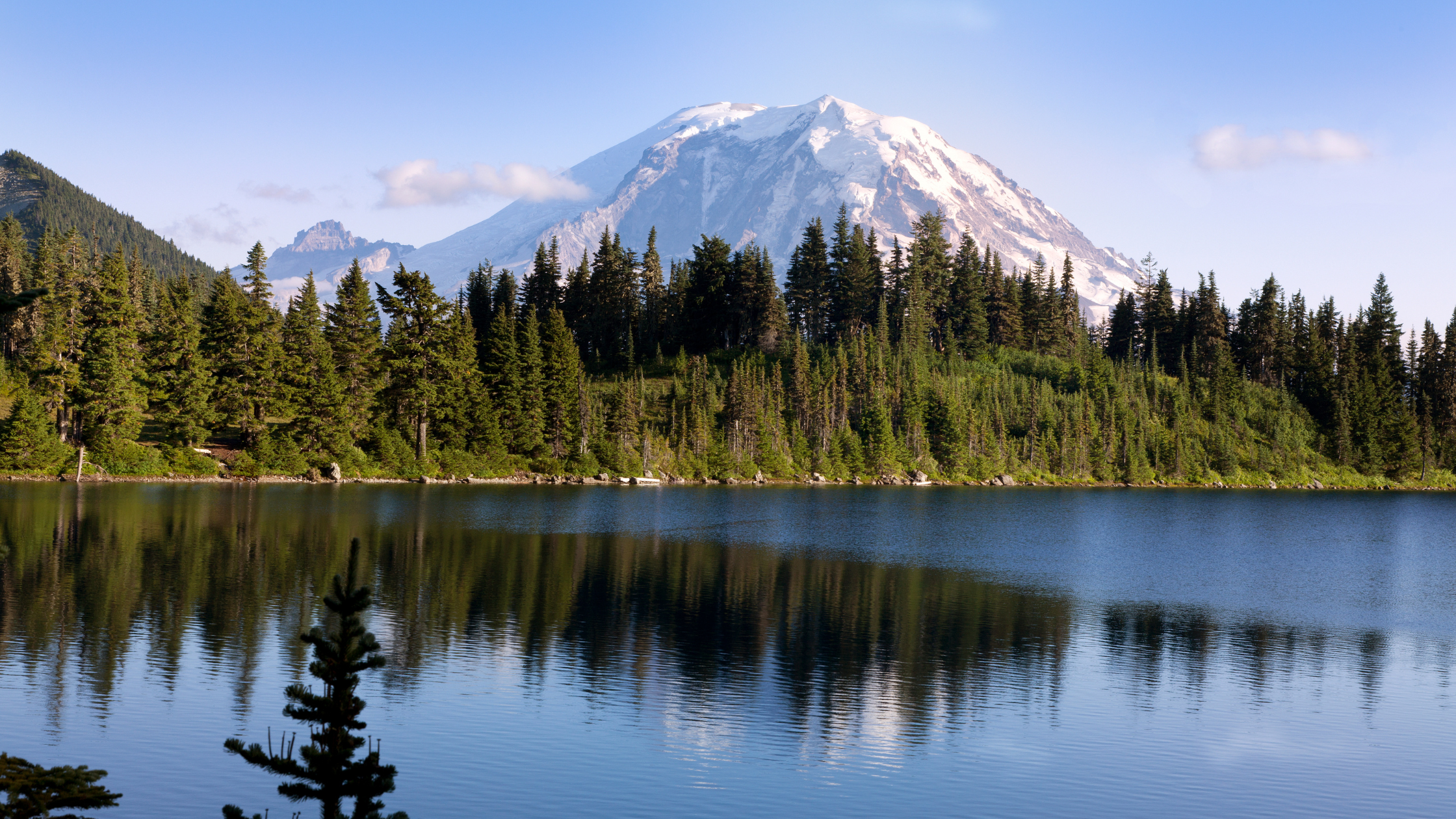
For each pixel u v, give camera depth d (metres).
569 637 38.44
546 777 23.88
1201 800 24.19
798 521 94.50
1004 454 185.50
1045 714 30.69
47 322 107.25
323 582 47.62
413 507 89.88
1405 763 27.20
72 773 15.17
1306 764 27.00
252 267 114.56
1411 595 60.44
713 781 24.09
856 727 28.61
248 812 20.97
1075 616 47.94
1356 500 161.38
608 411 154.50
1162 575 65.94
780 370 185.25
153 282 183.88
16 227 188.38
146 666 31.66
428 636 37.75
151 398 111.88
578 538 72.56
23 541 56.50
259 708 27.81
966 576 60.56
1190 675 36.66
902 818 22.39
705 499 121.69
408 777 23.55
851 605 48.19
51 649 33.31
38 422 98.94
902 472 175.62
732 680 33.12
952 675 34.97
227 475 108.62
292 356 117.69
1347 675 37.66
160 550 55.38
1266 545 90.56
